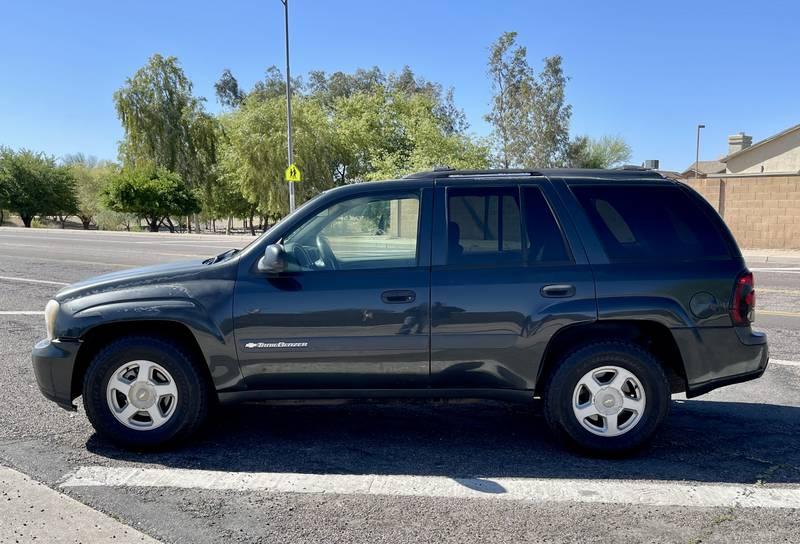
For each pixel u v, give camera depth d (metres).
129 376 4.37
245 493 3.75
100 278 4.68
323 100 56.09
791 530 3.33
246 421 5.04
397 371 4.30
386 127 43.22
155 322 4.40
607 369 4.25
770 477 4.00
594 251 4.32
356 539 3.23
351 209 4.46
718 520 3.44
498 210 4.39
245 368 4.30
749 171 37.72
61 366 4.36
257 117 39.56
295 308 4.25
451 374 4.30
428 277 4.27
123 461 4.23
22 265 16.03
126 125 46.84
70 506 3.56
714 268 4.32
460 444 4.57
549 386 4.30
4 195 51.59
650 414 4.25
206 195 48.56
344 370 4.30
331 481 3.93
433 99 54.56
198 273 4.40
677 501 3.66
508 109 37.09
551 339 4.25
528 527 3.35
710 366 4.31
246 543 3.19
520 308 4.22
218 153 47.91
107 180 50.06
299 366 4.29
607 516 3.47
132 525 3.36
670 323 4.24
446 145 33.44
